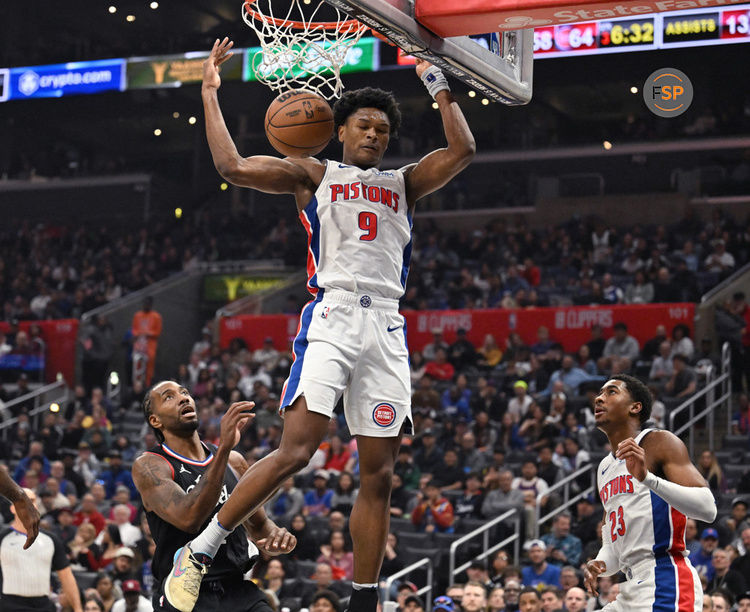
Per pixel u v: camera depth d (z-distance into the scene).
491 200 23.16
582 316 16.12
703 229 19.61
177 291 21.95
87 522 11.76
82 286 22.36
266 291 19.75
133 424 16.86
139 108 25.81
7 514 12.52
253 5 3.94
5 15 25.20
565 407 13.27
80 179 26.78
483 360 16.03
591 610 8.30
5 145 27.88
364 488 3.34
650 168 22.59
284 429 3.20
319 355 3.23
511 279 18.55
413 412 14.27
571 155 23.14
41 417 17.64
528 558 9.96
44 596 7.13
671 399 13.45
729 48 19.20
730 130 21.67
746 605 7.21
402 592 8.65
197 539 3.33
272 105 3.57
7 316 21.19
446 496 12.18
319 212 3.35
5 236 25.39
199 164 27.95
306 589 10.09
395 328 3.37
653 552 3.98
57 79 22.11
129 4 24.88
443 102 3.51
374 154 3.46
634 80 20.98
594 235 19.77
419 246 21.42
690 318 15.51
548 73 20.78
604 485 4.17
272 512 12.23
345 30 3.87
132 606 7.96
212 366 17.38
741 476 11.67
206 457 4.04
